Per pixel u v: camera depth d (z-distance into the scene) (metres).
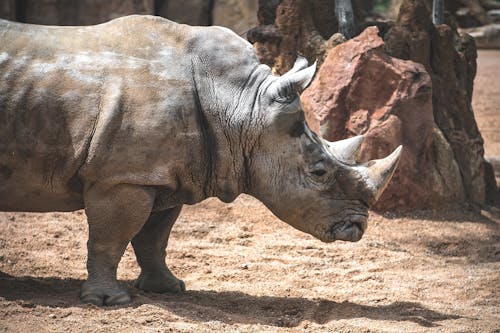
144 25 20.28
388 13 87.12
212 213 31.23
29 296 20.09
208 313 19.64
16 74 19.14
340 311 20.80
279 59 36.34
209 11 58.28
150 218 21.34
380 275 24.61
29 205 19.95
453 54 36.94
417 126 33.03
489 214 34.16
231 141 20.06
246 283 23.22
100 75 19.34
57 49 19.58
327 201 20.06
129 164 19.08
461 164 35.22
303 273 24.48
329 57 33.94
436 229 31.14
